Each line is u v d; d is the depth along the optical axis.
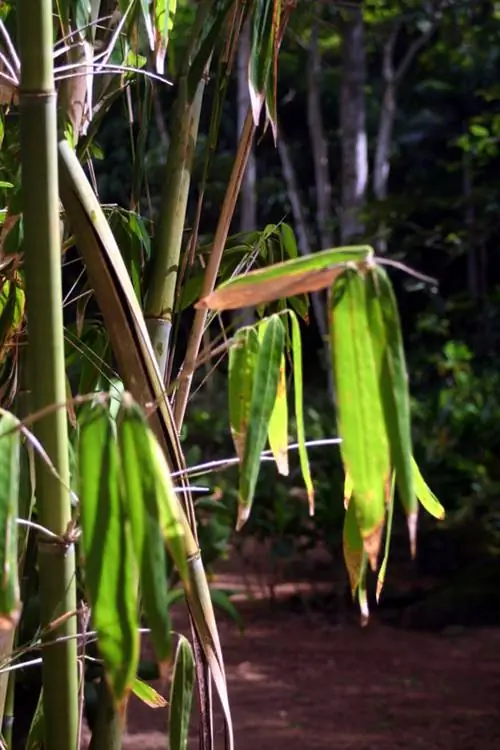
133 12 1.83
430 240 9.23
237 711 4.42
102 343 1.86
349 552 1.57
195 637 1.57
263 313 1.89
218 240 1.61
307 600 6.61
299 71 16.77
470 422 7.58
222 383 13.62
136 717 4.38
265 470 6.48
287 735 4.06
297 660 5.35
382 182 13.93
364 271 1.33
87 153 1.79
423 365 12.41
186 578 1.30
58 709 1.43
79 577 1.73
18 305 1.73
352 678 5.00
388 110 13.94
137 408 1.29
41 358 1.38
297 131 18.81
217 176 12.73
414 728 4.16
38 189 1.38
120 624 1.30
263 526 6.37
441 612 6.11
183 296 1.77
